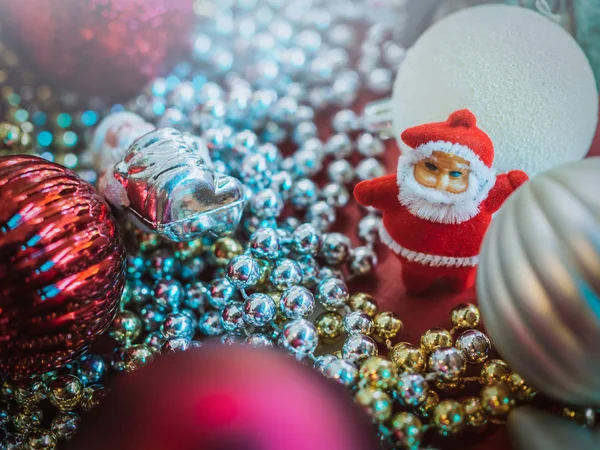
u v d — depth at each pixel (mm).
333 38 286
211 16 282
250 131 244
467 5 257
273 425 150
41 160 190
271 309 201
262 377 158
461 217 200
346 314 210
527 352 172
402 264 217
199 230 202
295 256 223
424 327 217
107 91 262
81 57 247
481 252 182
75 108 267
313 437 151
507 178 201
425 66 219
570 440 176
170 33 258
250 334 208
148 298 219
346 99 267
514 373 192
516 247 171
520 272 169
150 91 258
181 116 241
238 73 280
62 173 188
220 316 210
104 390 198
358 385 188
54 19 237
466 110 197
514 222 174
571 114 213
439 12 267
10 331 178
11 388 201
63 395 193
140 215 201
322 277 220
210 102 238
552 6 238
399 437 180
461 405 190
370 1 292
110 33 242
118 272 189
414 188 200
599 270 161
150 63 259
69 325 182
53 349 184
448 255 207
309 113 257
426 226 204
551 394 179
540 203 171
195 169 195
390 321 206
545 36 214
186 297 217
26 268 175
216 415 151
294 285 208
